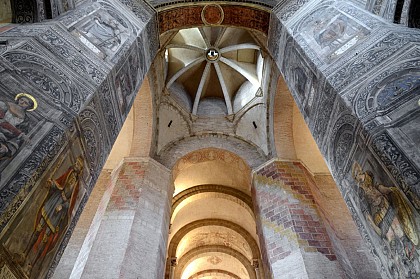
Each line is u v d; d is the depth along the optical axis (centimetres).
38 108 381
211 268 1950
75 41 508
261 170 1102
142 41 708
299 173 1045
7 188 304
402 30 489
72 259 889
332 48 575
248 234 1573
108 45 576
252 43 1251
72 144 416
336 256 768
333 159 534
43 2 516
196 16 902
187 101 1369
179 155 1172
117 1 690
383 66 460
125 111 607
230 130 1288
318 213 888
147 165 1025
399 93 414
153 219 873
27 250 337
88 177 474
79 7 575
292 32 705
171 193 1073
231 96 1444
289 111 1173
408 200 357
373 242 451
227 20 914
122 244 751
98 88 486
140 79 689
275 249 825
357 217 486
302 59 644
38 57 430
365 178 442
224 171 1341
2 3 502
